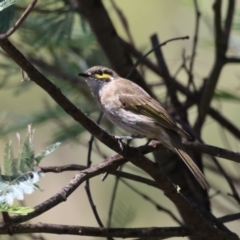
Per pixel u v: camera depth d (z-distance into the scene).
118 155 8.05
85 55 11.84
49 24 10.23
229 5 10.61
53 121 10.67
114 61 11.10
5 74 10.83
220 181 13.48
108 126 11.92
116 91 11.08
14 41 11.13
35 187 5.97
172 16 14.26
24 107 12.67
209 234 8.55
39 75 6.55
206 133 14.34
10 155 6.27
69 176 14.05
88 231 7.60
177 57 13.73
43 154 6.30
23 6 10.20
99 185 14.21
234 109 14.91
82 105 11.49
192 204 8.88
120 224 9.27
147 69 12.89
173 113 11.73
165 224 13.74
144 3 14.45
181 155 9.87
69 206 13.98
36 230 6.99
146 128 10.71
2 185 5.91
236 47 11.61
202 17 12.36
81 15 10.83
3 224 6.43
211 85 10.59
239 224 14.44
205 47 12.48
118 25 14.31
